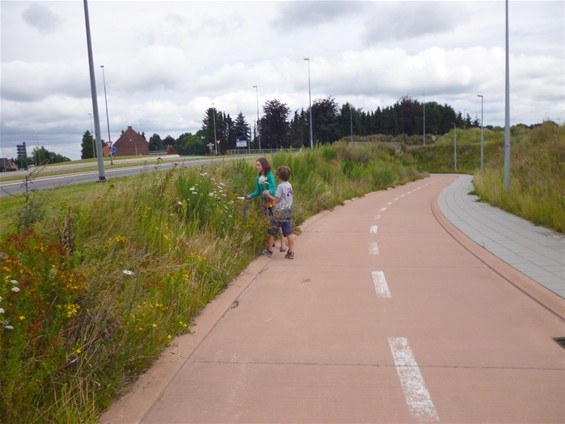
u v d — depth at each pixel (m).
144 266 5.43
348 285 7.04
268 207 9.17
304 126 78.31
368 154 34.28
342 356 4.54
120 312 4.30
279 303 6.20
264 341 4.93
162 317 5.07
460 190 27.73
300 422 3.43
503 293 6.58
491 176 22.02
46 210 6.71
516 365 4.32
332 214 16.06
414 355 4.55
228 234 8.71
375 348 4.72
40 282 3.91
